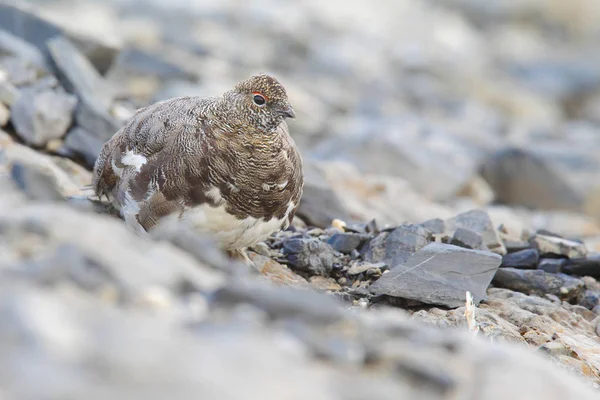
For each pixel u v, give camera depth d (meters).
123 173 11.16
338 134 27.17
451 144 28.66
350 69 41.62
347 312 7.03
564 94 49.94
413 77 45.19
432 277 11.23
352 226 13.88
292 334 6.02
